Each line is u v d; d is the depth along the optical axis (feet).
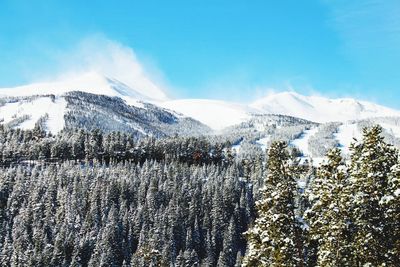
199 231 534.78
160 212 531.50
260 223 114.21
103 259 442.09
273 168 116.88
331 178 112.27
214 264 496.23
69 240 473.67
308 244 114.93
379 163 108.99
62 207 542.98
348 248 107.76
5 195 572.51
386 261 104.83
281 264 109.19
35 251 446.60
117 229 498.28
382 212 106.22
